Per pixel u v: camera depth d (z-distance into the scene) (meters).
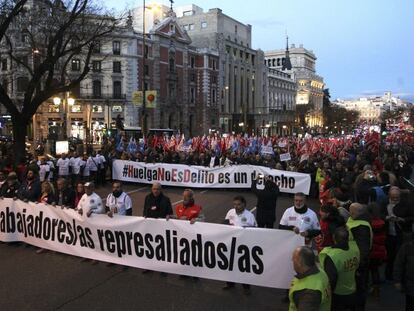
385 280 8.27
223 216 14.34
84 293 7.36
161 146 29.45
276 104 130.62
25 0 20.44
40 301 7.00
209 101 89.38
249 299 7.25
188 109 85.31
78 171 20.16
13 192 11.54
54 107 64.88
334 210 6.77
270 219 10.34
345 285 5.14
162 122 78.06
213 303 7.04
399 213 7.91
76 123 67.00
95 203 9.41
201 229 7.77
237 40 106.44
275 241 7.21
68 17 25.00
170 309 6.75
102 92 69.00
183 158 25.33
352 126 146.00
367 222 6.35
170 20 79.88
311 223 7.60
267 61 178.25
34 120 49.09
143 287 7.71
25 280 7.96
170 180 21.89
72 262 9.03
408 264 5.45
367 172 10.58
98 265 8.87
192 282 8.02
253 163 23.98
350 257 5.18
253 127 107.25
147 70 74.31
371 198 9.15
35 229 9.94
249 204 16.89
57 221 9.55
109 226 8.74
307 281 4.20
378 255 7.18
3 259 9.24
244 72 105.56
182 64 83.69
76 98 66.06
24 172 15.50
